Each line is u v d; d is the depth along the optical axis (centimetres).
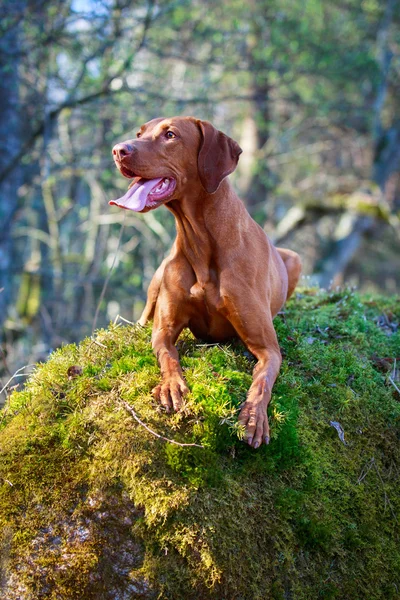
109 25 792
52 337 976
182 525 279
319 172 1531
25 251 1509
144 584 273
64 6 771
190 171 336
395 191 1662
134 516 284
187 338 378
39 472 297
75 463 299
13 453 303
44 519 287
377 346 436
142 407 308
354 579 302
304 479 316
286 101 1164
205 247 339
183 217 339
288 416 320
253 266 344
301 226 1284
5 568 280
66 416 316
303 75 1115
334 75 1113
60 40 805
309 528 300
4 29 720
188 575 275
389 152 1363
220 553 277
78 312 1264
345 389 368
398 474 347
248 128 1271
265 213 1302
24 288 1086
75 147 977
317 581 295
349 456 341
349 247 1358
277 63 1072
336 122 1281
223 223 338
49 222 1077
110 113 854
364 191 1328
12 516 289
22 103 791
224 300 337
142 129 348
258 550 288
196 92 939
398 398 383
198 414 304
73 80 847
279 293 400
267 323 341
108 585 274
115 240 1230
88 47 810
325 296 529
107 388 323
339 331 439
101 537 281
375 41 1294
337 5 1252
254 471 304
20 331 1007
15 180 865
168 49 1011
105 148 868
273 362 331
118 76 755
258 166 1173
